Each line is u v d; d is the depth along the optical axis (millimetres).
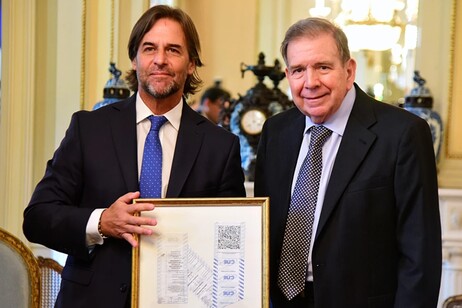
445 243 4605
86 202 2535
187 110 2643
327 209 2531
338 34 2527
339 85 2518
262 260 2428
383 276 2561
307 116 2627
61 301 2498
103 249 2469
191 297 2424
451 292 4613
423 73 4867
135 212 2373
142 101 2598
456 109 4738
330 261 2520
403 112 2604
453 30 4719
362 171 2551
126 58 4738
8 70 4418
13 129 4426
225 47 7098
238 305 2430
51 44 4543
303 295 2586
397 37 6500
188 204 2428
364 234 2523
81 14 4504
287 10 6992
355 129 2588
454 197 4594
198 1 7098
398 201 2537
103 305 2445
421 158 2535
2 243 2822
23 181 4449
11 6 4406
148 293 2414
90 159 2531
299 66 2512
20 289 2791
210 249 2432
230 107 5164
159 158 2537
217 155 2586
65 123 4520
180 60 2516
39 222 2451
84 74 4527
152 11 2527
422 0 4848
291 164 2686
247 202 2439
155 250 2420
